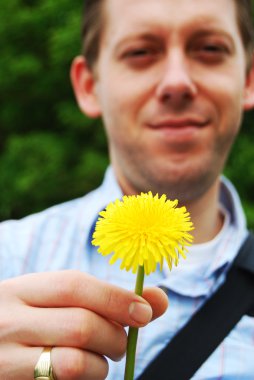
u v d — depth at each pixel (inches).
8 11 63.7
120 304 13.3
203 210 21.5
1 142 69.3
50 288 13.6
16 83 64.7
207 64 20.9
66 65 61.4
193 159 20.7
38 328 13.4
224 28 21.0
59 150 61.0
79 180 59.6
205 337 18.3
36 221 22.0
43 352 13.3
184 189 21.0
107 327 13.4
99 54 22.8
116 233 11.3
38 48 65.2
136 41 20.8
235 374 18.0
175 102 20.4
